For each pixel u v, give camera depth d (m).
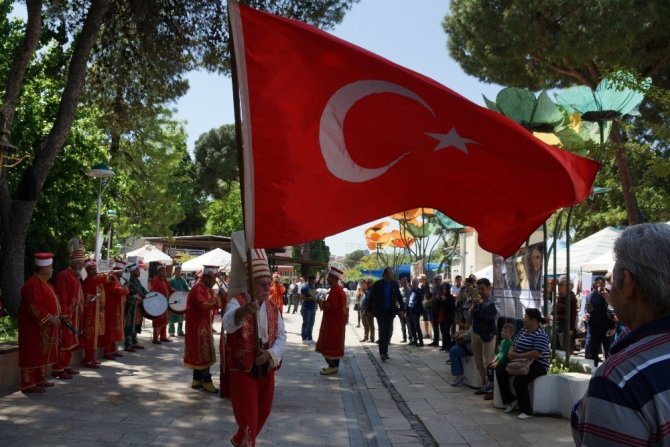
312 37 3.89
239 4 3.95
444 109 3.80
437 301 17.06
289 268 58.34
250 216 4.00
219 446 6.29
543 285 9.67
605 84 8.86
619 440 1.67
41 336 8.35
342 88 3.93
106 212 21.38
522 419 8.07
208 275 9.24
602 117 9.12
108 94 17.31
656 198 17.05
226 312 4.93
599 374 1.80
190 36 16.03
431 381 11.22
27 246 14.80
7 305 11.62
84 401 8.11
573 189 3.75
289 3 15.53
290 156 4.00
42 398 8.16
